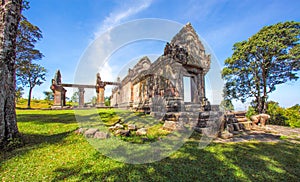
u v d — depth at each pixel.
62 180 2.31
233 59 14.41
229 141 4.84
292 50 11.80
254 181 2.38
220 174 2.57
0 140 3.52
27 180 2.29
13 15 3.98
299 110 10.42
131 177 2.44
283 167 2.87
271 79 13.50
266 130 6.93
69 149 3.59
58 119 7.64
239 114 8.12
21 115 9.17
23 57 15.03
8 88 3.83
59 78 17.11
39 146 3.74
